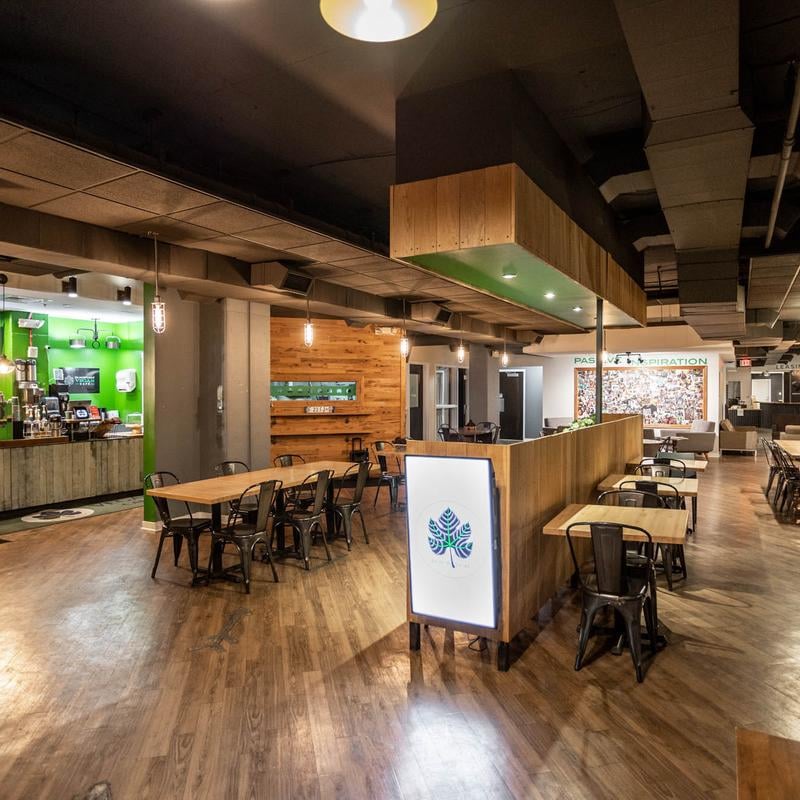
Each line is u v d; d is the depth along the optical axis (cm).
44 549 627
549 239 389
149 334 700
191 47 312
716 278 615
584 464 530
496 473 363
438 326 966
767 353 1956
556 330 1355
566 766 263
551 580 445
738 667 359
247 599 476
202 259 592
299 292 673
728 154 348
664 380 1585
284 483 567
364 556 600
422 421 1336
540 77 342
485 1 272
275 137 424
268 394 780
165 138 425
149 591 496
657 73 266
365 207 590
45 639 399
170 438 718
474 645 390
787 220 532
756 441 1622
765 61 324
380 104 375
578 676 347
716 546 640
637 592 351
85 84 349
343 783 251
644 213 605
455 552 366
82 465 863
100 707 312
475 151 344
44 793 246
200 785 250
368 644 391
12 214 426
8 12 280
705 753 272
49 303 980
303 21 289
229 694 326
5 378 1035
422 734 287
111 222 462
